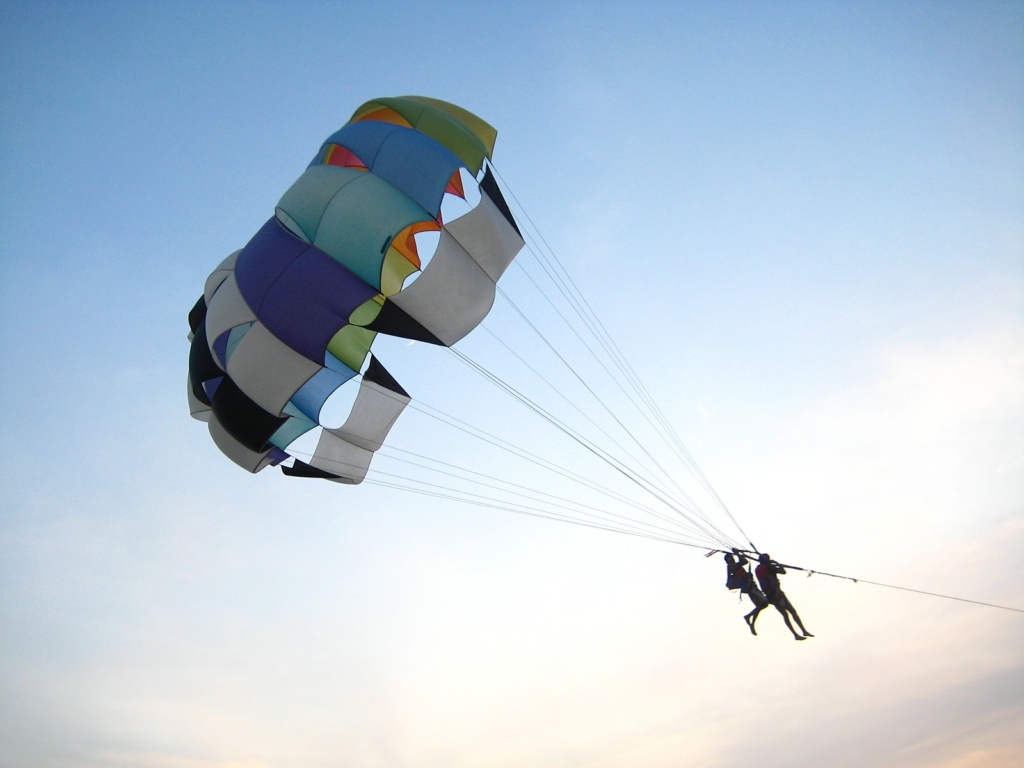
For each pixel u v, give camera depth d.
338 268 12.41
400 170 12.54
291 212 12.61
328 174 12.78
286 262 12.55
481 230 13.15
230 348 13.72
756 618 11.55
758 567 11.93
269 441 14.03
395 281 14.37
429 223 14.02
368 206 12.29
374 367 14.12
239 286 12.75
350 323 13.97
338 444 14.23
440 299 12.80
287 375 12.66
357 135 13.02
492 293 13.44
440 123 13.20
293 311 12.34
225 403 13.38
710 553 12.09
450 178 12.76
